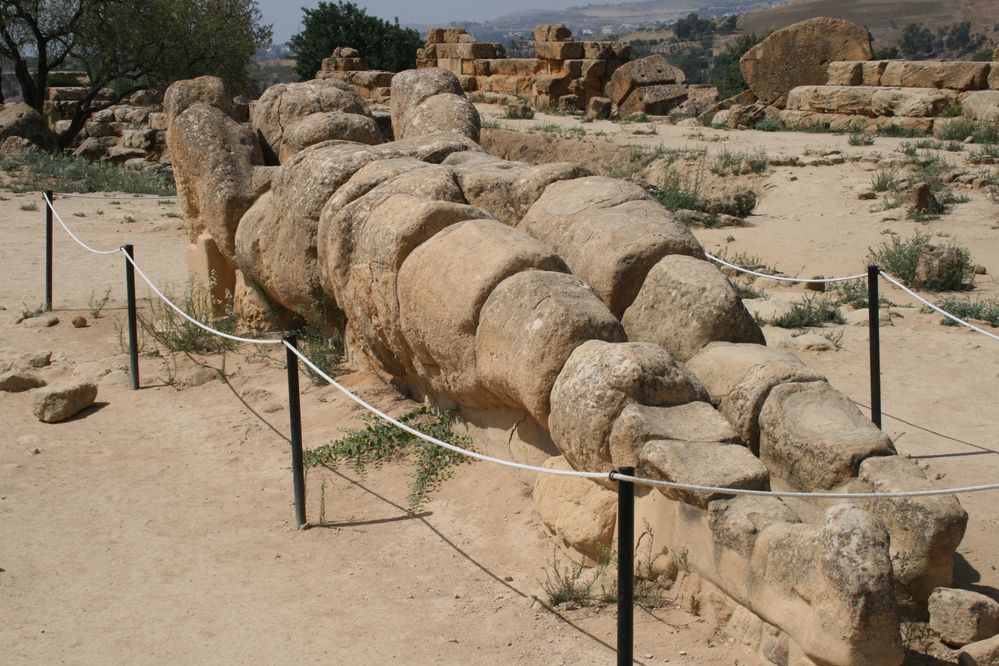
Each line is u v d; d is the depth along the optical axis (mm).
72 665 4211
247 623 4527
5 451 6641
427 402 6590
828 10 168625
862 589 3561
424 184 6637
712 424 4555
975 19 151500
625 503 3521
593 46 29594
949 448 6426
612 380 4566
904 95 21906
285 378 7703
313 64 45125
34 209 15828
